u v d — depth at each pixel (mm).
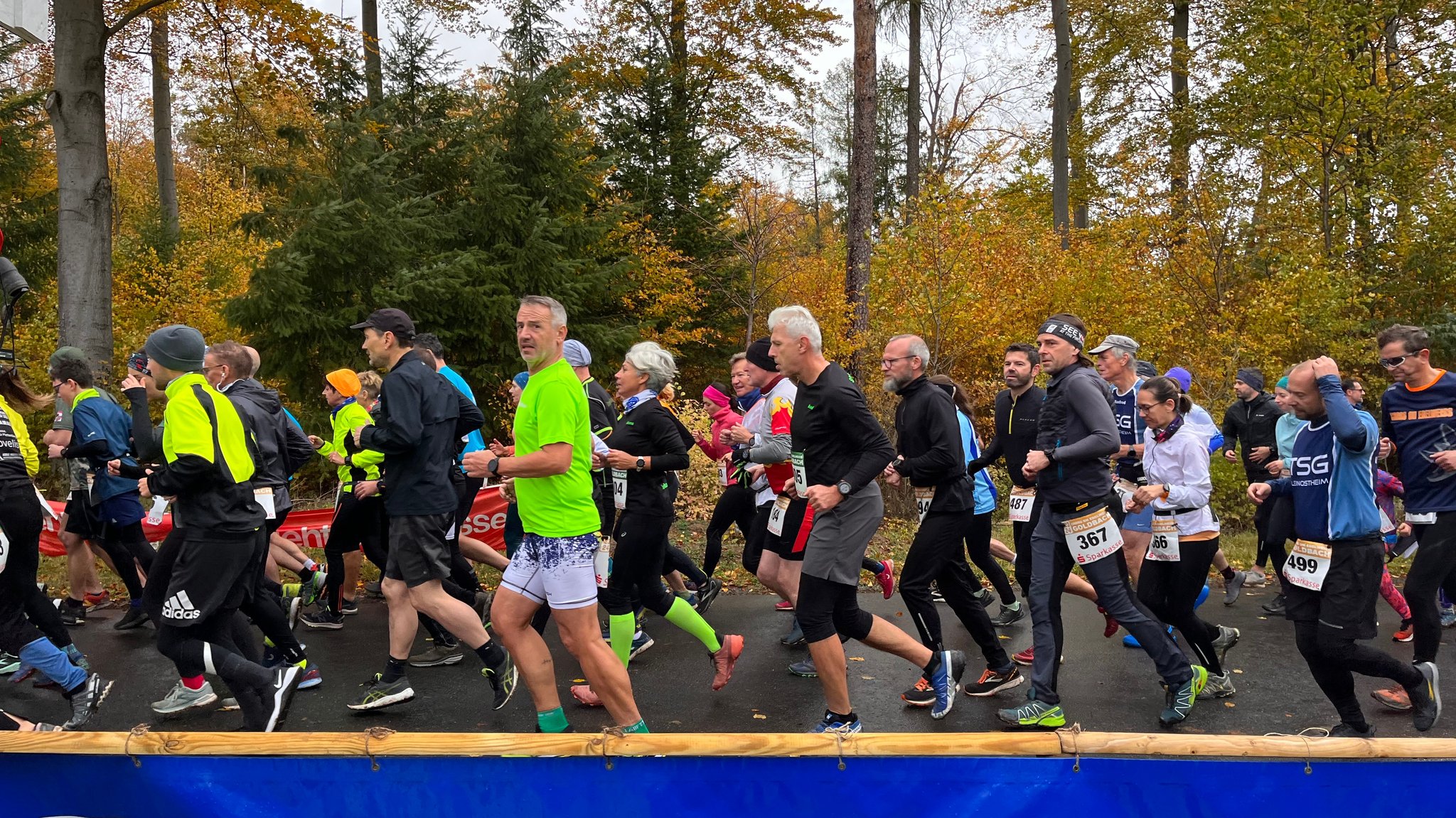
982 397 13305
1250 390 7836
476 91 16828
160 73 19781
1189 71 21609
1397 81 15469
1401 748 2488
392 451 4180
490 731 4406
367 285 12211
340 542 6051
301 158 15312
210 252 17469
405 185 13664
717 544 6766
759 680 5250
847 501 3938
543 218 13797
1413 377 4816
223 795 2498
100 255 10945
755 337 19406
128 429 5844
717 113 24344
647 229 18797
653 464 4633
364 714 4602
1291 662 5715
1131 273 14398
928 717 4652
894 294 13195
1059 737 2477
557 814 2492
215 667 3836
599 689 3686
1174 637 5516
